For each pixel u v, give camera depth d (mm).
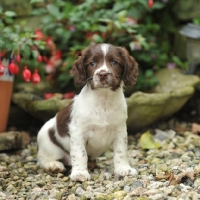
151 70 8250
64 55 8391
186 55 8719
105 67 5254
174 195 4574
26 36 6742
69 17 8070
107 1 8273
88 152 5859
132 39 8266
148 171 5594
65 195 4898
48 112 7324
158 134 7480
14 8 8383
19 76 8117
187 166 5574
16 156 6820
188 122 8312
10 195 5008
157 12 9117
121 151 5641
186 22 9141
